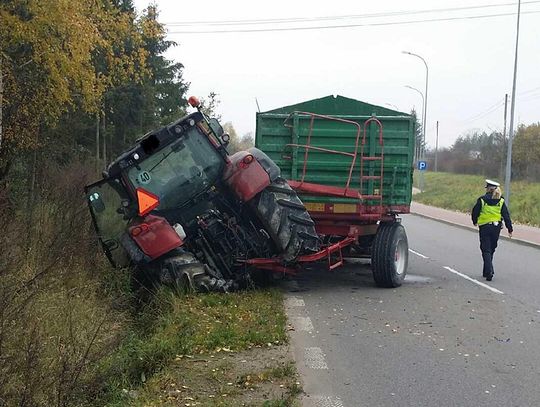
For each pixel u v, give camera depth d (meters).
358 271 12.32
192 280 8.45
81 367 4.83
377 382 5.86
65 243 8.09
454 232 23.12
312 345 7.01
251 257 9.22
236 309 7.94
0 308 4.88
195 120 8.73
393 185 10.77
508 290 10.77
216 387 5.37
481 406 5.34
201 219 8.95
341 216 10.55
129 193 8.58
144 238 8.17
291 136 10.87
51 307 6.23
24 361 4.66
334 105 11.43
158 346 6.11
